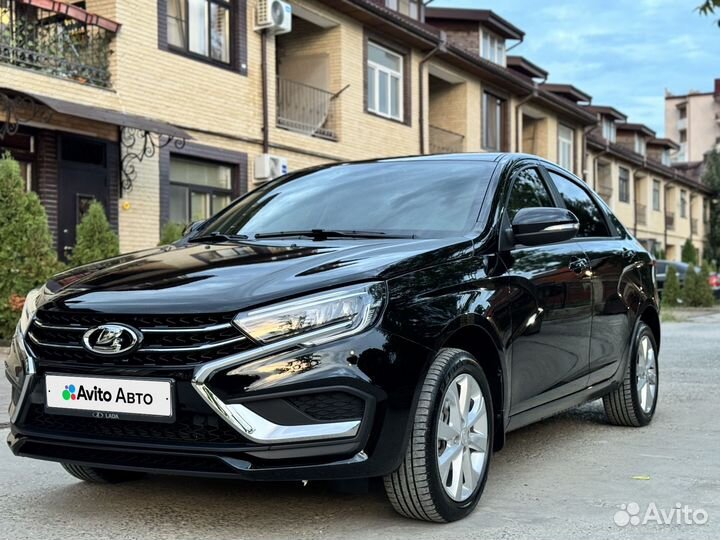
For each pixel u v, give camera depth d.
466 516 3.59
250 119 15.40
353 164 4.96
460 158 4.66
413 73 20.38
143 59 13.02
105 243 10.82
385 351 3.16
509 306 3.88
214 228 4.70
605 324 5.02
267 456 3.03
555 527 3.46
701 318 19.59
